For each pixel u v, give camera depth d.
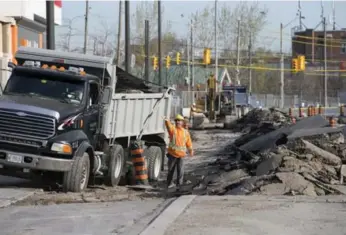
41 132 29.20
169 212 22.06
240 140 61.50
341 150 36.31
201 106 129.25
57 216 22.70
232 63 198.25
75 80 32.03
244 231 18.95
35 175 30.42
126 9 73.50
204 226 19.69
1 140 29.23
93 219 21.97
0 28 56.38
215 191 30.00
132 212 23.48
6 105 29.34
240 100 133.38
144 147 41.03
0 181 33.81
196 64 189.75
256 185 28.36
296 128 49.31
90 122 32.50
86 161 31.23
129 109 38.16
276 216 21.31
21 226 20.80
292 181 28.06
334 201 24.47
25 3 59.81
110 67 34.53
